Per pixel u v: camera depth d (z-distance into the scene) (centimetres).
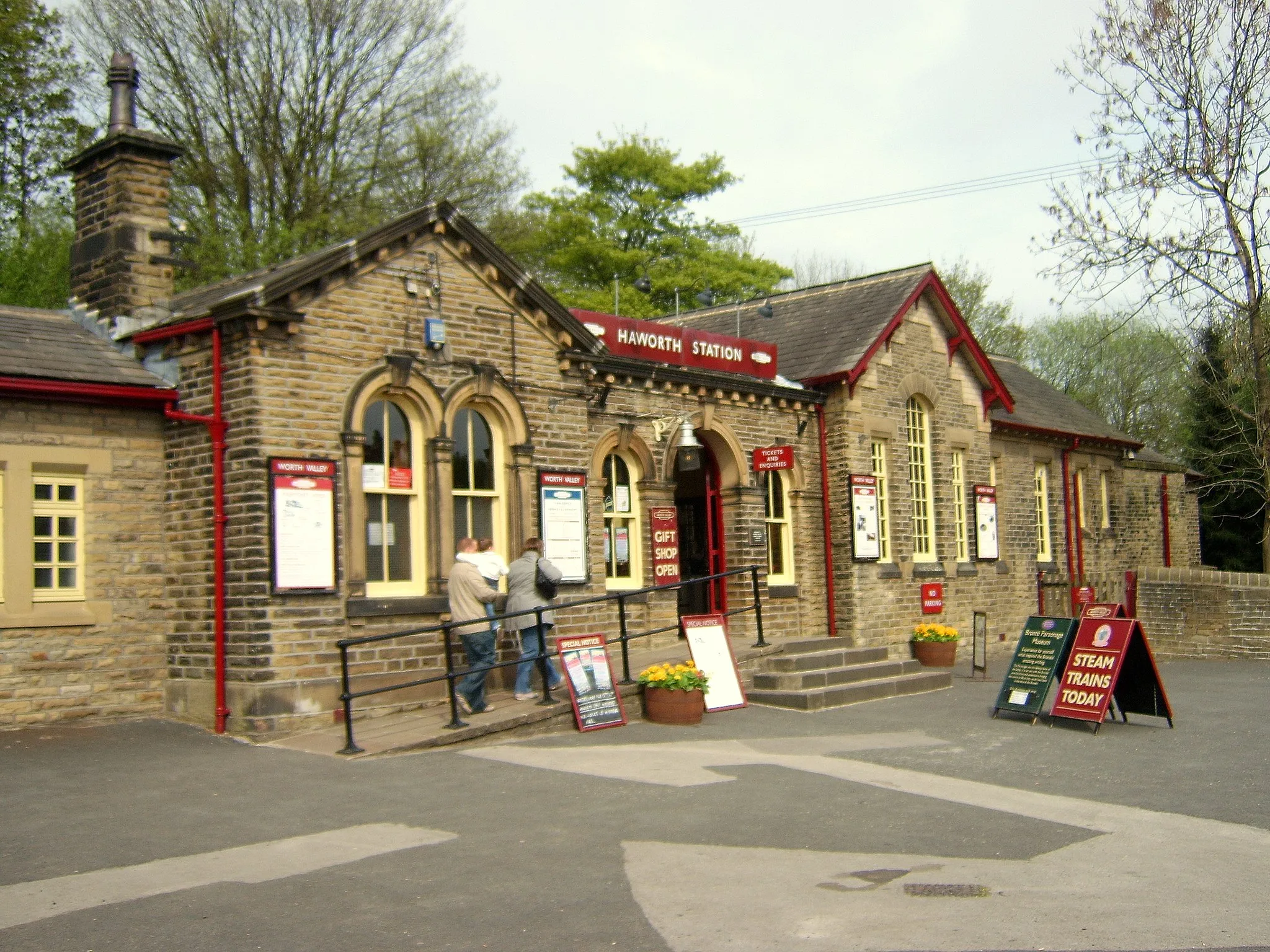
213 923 668
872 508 1989
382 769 1077
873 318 2088
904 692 1642
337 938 646
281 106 2827
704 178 3784
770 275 3841
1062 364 4706
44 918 676
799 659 1612
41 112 2667
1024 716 1429
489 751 1171
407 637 1322
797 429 1950
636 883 742
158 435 1334
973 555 2297
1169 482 3222
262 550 1216
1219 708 1522
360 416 1302
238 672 1223
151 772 1053
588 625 1535
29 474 1243
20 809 920
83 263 1452
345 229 2831
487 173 3138
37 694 1241
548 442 1496
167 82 2703
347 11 2841
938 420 2217
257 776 1042
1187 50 2217
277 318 1230
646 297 3550
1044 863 794
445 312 1391
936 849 827
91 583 1280
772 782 1038
